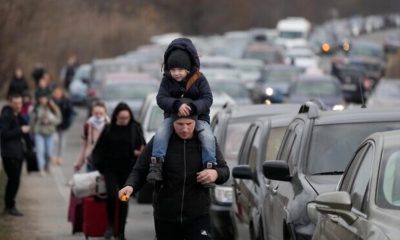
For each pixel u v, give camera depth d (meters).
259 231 26.25
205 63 98.44
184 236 21.92
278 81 97.12
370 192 17.64
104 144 32.81
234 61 120.00
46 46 106.44
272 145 28.59
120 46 159.12
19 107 41.19
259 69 118.19
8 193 39.59
